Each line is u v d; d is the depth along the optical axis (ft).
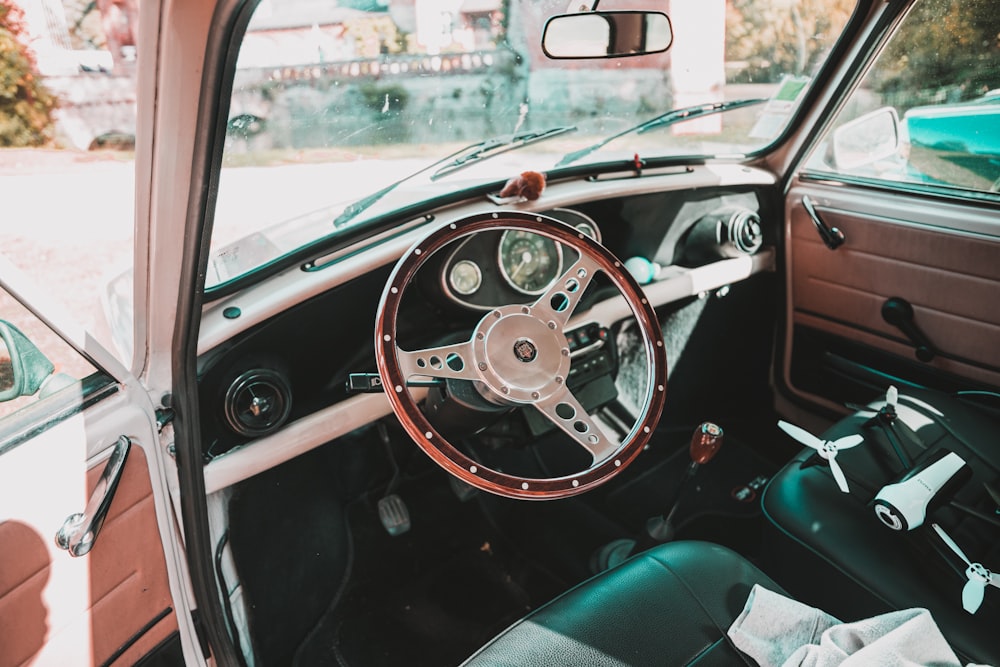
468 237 5.68
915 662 3.66
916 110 6.61
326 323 5.56
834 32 6.69
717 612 4.22
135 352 4.05
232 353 5.02
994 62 5.92
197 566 4.61
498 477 4.29
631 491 7.88
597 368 6.54
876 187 7.16
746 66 6.78
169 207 3.58
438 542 7.18
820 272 7.85
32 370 3.50
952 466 5.05
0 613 3.15
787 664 3.78
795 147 7.67
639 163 7.04
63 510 3.41
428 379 5.29
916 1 6.21
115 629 3.90
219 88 3.30
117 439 3.76
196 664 4.68
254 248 5.21
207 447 5.02
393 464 7.32
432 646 6.17
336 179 5.32
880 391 7.61
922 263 6.84
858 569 4.85
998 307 6.39
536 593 6.70
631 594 4.26
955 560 4.66
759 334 8.50
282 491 5.78
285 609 5.82
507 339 4.62
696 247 7.71
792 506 5.33
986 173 6.34
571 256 6.57
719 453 8.36
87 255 4.10
